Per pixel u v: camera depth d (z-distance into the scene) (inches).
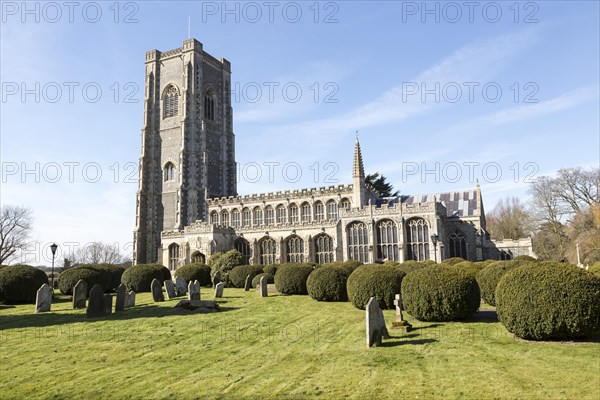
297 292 1119.0
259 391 370.0
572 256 1977.1
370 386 370.6
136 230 2684.5
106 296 836.0
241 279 1457.9
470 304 623.2
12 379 420.2
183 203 2623.0
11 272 1109.7
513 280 513.7
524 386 354.6
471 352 462.9
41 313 883.4
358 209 1807.3
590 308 466.9
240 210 2517.2
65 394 375.9
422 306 631.2
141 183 2755.9
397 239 1717.5
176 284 1200.2
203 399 356.2
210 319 739.4
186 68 2817.4
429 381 377.1
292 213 2377.0
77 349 538.6
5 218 2765.7
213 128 2940.5
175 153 2787.9
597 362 406.9
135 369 445.7
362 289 777.6
